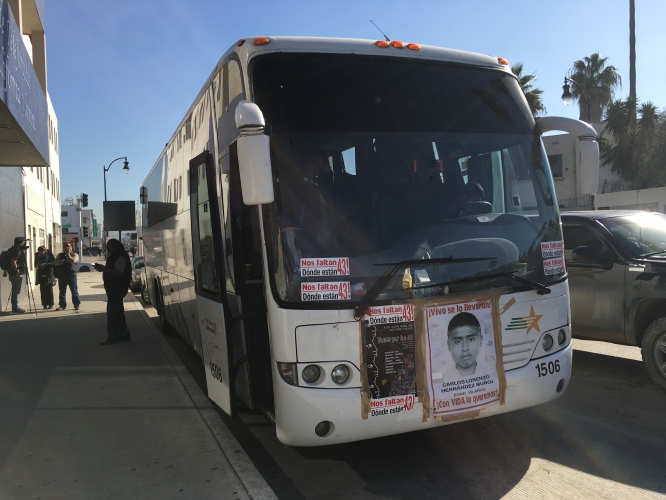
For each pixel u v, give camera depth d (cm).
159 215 905
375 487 388
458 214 389
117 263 890
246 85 378
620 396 564
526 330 390
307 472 417
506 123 432
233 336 445
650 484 380
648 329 571
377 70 402
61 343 907
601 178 3128
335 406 340
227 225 437
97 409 554
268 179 327
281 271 346
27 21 1638
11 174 1708
